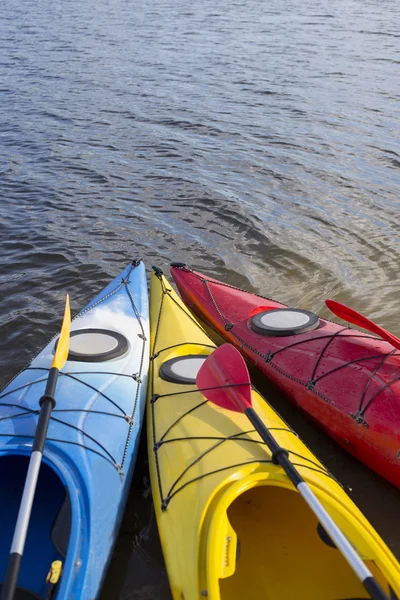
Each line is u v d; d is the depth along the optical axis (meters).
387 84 10.80
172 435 2.89
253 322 3.77
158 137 8.22
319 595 2.41
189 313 4.12
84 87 10.84
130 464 2.86
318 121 8.79
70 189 6.49
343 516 2.24
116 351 3.41
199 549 2.15
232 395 2.77
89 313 3.95
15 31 17.16
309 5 22.58
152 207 6.10
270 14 20.20
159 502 2.59
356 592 2.36
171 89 10.68
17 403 2.93
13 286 4.62
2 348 3.89
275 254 5.21
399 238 5.45
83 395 3.04
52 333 4.04
